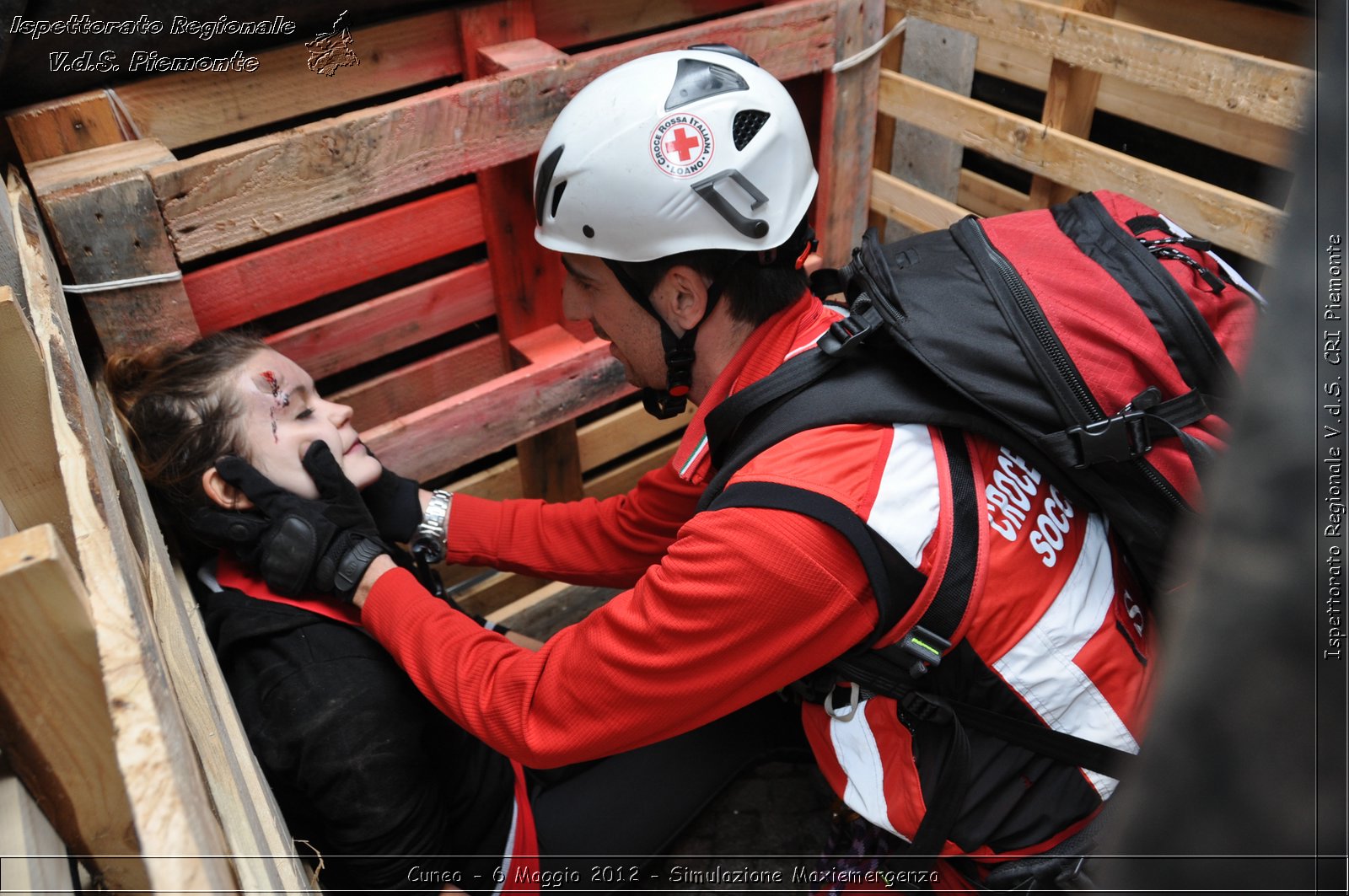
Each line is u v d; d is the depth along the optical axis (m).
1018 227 1.01
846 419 0.91
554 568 1.32
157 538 0.96
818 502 0.86
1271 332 0.16
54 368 0.81
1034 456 0.94
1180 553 0.90
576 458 1.83
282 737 1.04
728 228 0.97
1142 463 0.88
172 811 0.45
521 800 1.28
